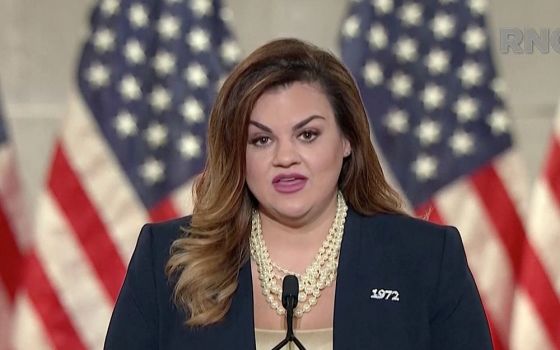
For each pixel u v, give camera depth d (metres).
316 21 8.88
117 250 8.54
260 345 5.05
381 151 8.47
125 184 8.55
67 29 8.89
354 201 5.46
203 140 8.58
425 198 8.47
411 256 5.24
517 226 8.49
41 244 8.50
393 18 8.58
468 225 8.47
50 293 8.48
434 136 8.49
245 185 5.32
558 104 8.50
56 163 8.53
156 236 5.48
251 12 8.89
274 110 5.00
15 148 8.81
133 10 8.65
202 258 5.21
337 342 4.98
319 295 5.21
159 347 5.18
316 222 5.34
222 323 5.11
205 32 8.66
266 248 5.34
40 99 8.85
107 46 8.60
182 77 8.62
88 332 8.55
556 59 8.66
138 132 8.58
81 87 8.55
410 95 8.52
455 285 5.18
